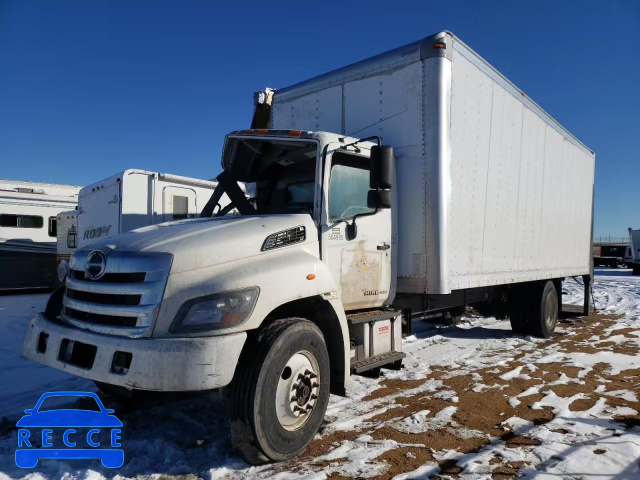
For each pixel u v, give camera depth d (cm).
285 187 469
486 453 365
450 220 532
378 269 489
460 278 559
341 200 451
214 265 340
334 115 583
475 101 587
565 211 914
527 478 325
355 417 443
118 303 334
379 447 376
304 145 453
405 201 520
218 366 305
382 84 543
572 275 965
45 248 1551
